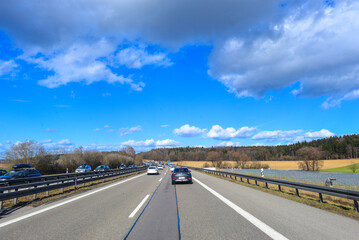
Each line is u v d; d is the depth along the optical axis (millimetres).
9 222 6109
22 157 37812
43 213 7207
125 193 11898
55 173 42375
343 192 7270
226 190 12797
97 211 7371
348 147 103438
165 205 8328
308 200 8836
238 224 5617
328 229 5129
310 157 66750
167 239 4559
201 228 5309
